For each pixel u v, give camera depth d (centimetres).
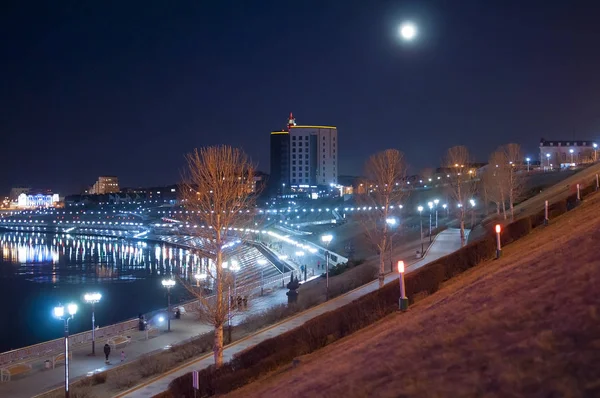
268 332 3341
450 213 9362
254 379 1675
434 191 11738
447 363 789
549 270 1071
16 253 15388
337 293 4222
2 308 7300
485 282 1281
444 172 13138
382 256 3984
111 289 8719
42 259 13738
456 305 1137
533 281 1039
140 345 4197
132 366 3459
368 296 2084
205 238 3297
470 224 7788
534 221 3106
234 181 3009
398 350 954
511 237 2733
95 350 4078
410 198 11431
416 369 815
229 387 1681
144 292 8300
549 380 627
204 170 2928
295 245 10219
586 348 662
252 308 4859
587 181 4803
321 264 7456
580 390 586
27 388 3203
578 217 2306
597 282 856
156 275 10288
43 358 3878
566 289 885
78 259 13650
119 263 12562
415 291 2086
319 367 1157
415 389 736
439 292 1866
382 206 5550
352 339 1565
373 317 1912
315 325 1944
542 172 10550
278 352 1814
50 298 8031
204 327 4622
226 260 4075
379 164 6775
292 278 5772
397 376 819
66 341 2869
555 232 2084
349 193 18600
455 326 944
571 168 10188
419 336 995
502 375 677
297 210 16925
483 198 9150
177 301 7250
